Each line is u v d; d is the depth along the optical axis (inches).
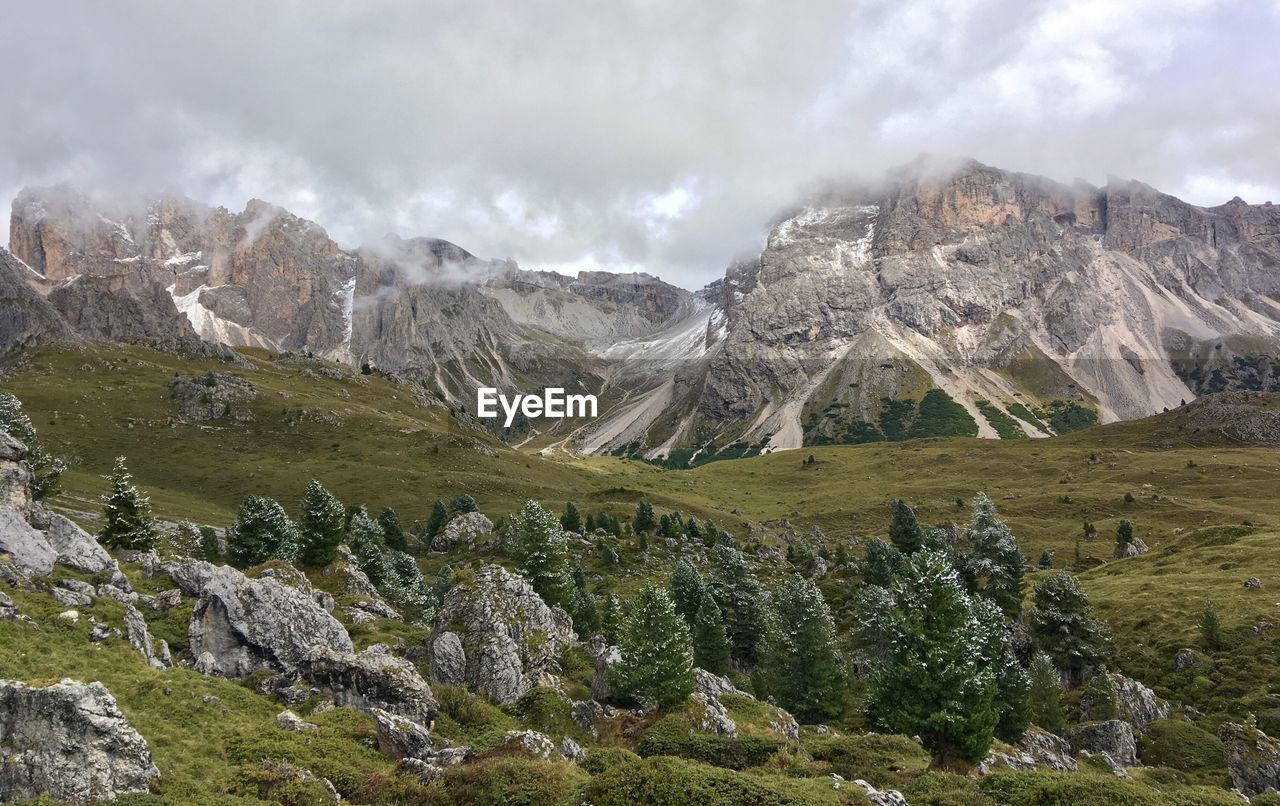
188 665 2127.2
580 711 2368.4
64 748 1255.5
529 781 1593.3
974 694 2348.7
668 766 1590.8
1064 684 3993.6
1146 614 4446.4
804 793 1565.0
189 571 2647.6
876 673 2667.3
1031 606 4857.3
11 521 2214.6
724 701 2679.6
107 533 3444.9
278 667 2198.6
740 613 4325.8
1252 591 4387.3
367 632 2967.5
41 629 1785.2
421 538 6889.8
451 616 2655.0
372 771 1631.4
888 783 1879.9
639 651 2469.2
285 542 4028.1
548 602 3784.5
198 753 1546.5
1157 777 2878.9
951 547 5782.5
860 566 6072.8
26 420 4475.9
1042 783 1712.6
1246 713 3348.9
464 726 2118.6
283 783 1478.8
